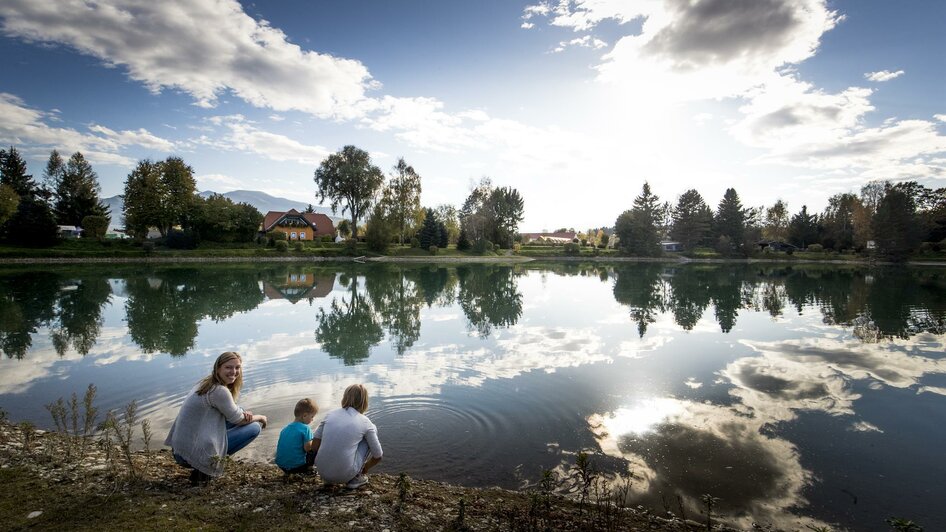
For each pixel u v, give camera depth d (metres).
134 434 7.41
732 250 88.25
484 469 6.61
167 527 4.02
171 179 63.31
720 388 10.62
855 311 23.23
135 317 19.33
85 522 4.02
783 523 5.52
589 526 4.95
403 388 10.24
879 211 73.44
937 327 18.78
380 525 4.44
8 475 5.02
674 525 5.29
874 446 7.68
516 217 92.38
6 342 14.69
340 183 70.25
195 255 59.06
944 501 6.06
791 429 8.31
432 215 78.75
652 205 88.94
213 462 4.96
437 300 26.28
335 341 15.24
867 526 5.49
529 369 11.97
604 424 8.38
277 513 4.46
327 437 5.02
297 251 65.69
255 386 10.34
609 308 23.72
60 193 72.88
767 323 19.69
